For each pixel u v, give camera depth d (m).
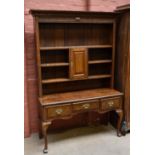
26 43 2.48
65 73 2.66
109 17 2.47
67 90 2.73
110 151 2.35
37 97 2.68
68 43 2.57
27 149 2.39
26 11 2.39
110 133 2.77
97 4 2.66
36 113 2.74
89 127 2.95
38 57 2.28
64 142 2.54
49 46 2.49
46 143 2.31
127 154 2.29
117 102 2.54
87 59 2.51
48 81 2.43
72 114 2.35
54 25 2.45
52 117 2.26
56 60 2.57
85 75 2.54
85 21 2.36
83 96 2.44
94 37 2.69
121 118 2.61
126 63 2.50
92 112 2.95
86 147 2.43
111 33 2.65
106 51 2.81
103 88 2.80
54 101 2.26
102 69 2.87
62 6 2.53
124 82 2.57
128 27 2.38
